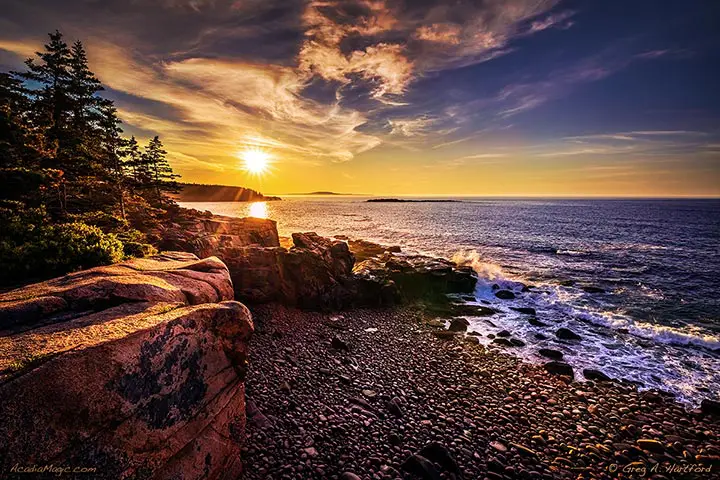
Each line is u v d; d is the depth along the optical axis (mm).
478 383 14812
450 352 18125
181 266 10742
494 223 95812
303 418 10516
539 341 20094
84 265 12273
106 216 23203
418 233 72250
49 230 13156
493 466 9391
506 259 44188
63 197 22625
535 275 36125
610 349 19016
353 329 21094
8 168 19141
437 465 8984
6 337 5160
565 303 27156
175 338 5891
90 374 4680
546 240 61562
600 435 11523
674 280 34000
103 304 6965
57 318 6168
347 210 168250
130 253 16766
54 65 33531
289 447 8922
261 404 11094
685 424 12422
